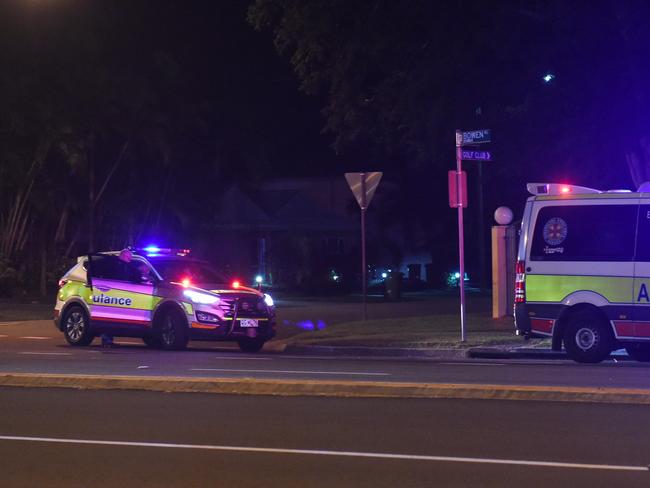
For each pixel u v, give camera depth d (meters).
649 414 10.30
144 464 8.12
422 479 7.56
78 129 38.56
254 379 12.19
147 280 19.06
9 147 38.06
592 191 16.67
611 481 7.48
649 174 23.12
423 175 51.94
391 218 52.94
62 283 20.23
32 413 10.52
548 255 16.66
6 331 23.94
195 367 15.12
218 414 10.41
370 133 27.78
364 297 23.69
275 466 8.02
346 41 25.81
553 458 8.27
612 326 16.22
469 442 8.93
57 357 17.08
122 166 43.78
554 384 12.68
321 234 55.06
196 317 18.45
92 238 39.84
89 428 9.68
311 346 19.34
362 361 16.52
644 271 16.05
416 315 27.14
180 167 45.66
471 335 19.83
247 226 53.38
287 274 42.84
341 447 8.74
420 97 25.45
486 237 50.12
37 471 7.91
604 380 13.20
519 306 16.91
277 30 26.28
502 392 11.34
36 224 42.16
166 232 45.69
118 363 15.84
